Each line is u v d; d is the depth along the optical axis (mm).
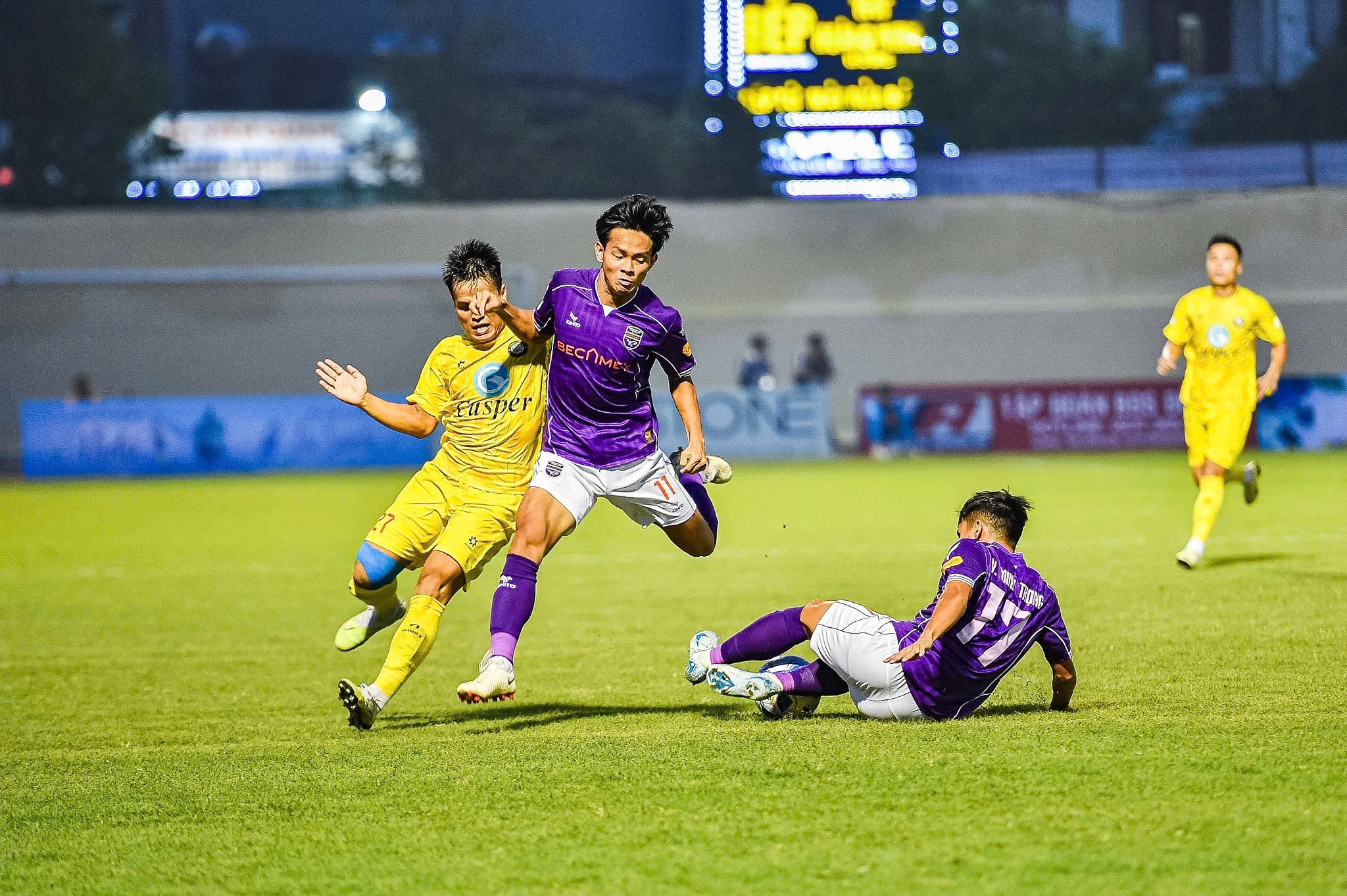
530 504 15688
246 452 76875
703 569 32156
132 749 15211
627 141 129250
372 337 100625
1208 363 28141
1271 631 20422
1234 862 9570
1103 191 103375
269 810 11859
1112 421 82375
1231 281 27969
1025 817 10664
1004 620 14188
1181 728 13609
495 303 15711
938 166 104812
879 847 10109
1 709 17953
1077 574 28219
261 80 145375
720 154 114688
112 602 28750
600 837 10648
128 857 10703
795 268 101938
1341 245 101312
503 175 127312
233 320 99438
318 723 16562
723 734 14352
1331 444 77875
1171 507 44250
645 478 15898
